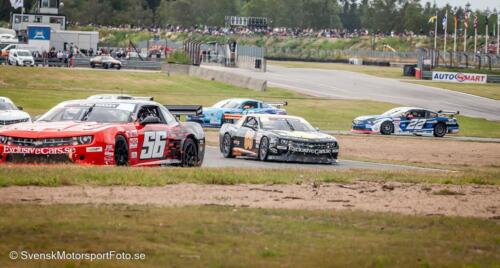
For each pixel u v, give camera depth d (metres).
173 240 24.05
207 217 27.30
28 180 32.78
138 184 34.28
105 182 34.03
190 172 38.31
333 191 35.81
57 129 40.66
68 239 23.42
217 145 75.50
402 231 27.22
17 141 40.22
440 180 41.59
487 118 144.62
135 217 26.59
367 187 37.72
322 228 26.86
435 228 28.00
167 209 28.34
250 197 32.84
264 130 60.22
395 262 22.81
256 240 24.58
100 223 25.39
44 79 156.75
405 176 42.91
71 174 34.69
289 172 41.97
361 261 22.66
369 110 140.88
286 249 23.75
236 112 102.75
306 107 139.25
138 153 42.91
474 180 42.28
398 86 189.25
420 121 108.00
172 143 45.41
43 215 26.08
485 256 24.20
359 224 27.94
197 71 182.75
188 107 75.62
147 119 43.44
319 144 59.72
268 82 180.38
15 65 190.00
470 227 28.44
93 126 41.34
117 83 159.00
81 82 157.00
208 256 22.53
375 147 83.00
